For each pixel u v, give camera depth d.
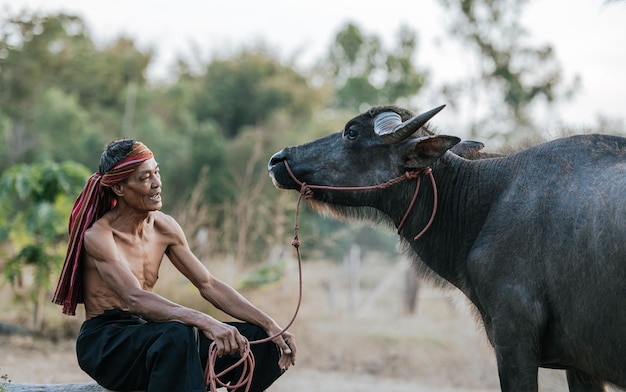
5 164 32.59
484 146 5.70
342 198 5.40
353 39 46.91
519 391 4.82
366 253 23.66
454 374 12.00
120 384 4.85
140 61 42.47
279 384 10.57
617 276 4.46
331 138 5.46
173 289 12.34
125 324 4.94
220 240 15.51
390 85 43.22
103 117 37.19
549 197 4.86
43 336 11.94
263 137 32.44
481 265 4.98
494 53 26.23
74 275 4.98
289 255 14.37
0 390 5.36
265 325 5.18
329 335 13.48
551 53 26.45
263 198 15.60
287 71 42.59
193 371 4.62
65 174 12.18
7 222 12.62
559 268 4.71
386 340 13.65
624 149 4.84
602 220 4.55
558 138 5.20
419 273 5.58
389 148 5.28
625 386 4.62
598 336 4.59
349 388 10.55
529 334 4.80
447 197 5.32
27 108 34.88
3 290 14.12
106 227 5.00
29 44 35.50
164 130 35.31
